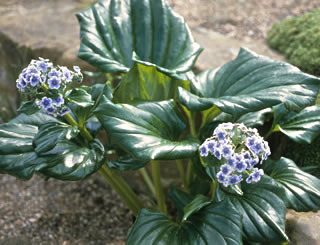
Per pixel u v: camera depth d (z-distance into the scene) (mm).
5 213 1103
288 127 903
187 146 787
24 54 1288
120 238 1045
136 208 989
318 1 1435
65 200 1144
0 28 1388
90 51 919
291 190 827
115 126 788
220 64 1123
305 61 1074
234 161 737
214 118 939
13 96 1421
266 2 1483
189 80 943
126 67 920
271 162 909
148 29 954
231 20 1379
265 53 1177
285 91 823
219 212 788
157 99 934
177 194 910
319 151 941
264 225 779
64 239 1040
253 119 925
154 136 797
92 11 958
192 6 1516
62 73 771
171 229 802
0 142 822
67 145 836
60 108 787
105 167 922
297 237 822
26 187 1187
